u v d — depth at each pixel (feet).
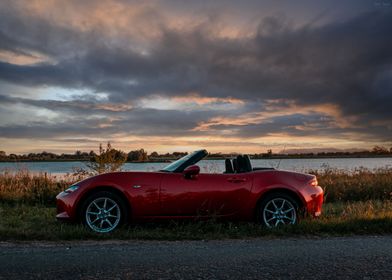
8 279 10.65
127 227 19.72
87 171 41.65
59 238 17.40
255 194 20.26
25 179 39.75
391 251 14.44
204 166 22.89
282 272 11.44
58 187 37.55
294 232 19.02
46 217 24.97
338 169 51.44
